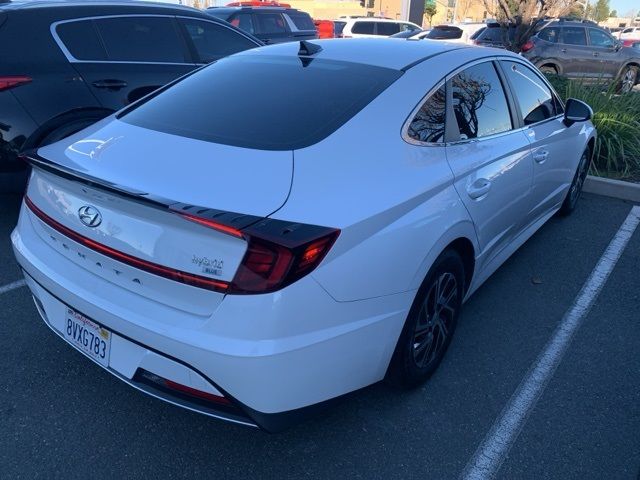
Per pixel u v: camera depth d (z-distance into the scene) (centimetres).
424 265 240
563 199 491
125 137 246
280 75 283
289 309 190
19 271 393
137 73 496
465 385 289
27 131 428
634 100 722
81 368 291
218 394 198
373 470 236
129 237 205
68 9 466
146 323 201
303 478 231
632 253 457
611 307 372
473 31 1563
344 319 208
